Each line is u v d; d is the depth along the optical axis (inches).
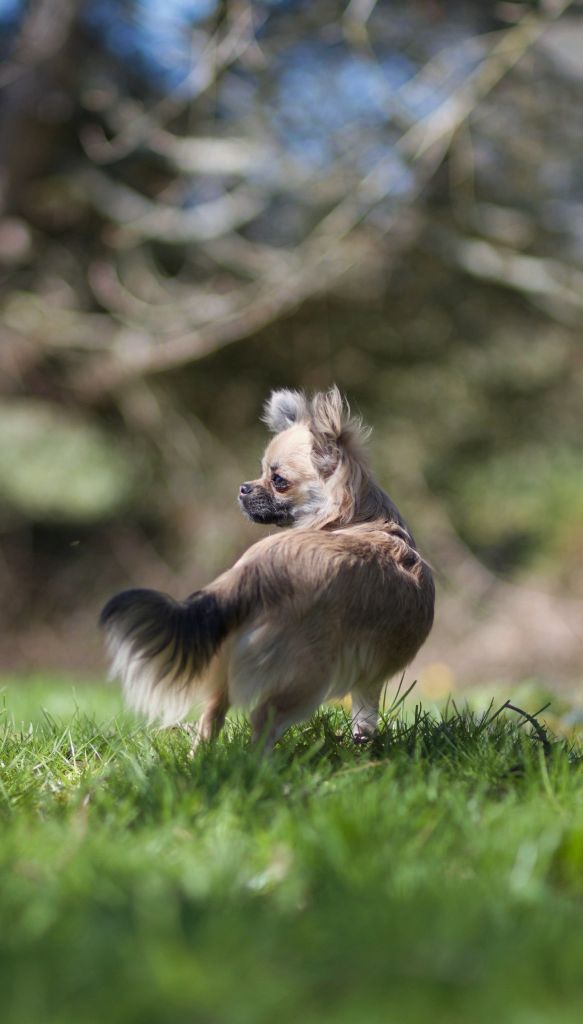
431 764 166.9
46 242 821.9
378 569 180.4
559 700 304.3
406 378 849.5
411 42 666.2
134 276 783.1
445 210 722.2
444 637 760.3
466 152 655.8
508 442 852.0
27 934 99.6
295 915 106.6
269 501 214.8
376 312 828.0
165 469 823.1
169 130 757.3
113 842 129.0
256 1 614.5
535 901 112.0
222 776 154.9
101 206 780.6
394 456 829.2
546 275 705.0
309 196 687.7
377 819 133.8
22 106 787.4
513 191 762.8
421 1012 84.7
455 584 788.0
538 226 743.1
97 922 101.3
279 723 169.3
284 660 169.0
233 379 836.6
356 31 570.9
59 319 765.3
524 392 856.3
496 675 713.6
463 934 99.8
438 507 816.9
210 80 604.1
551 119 738.2
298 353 834.8
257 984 88.1
